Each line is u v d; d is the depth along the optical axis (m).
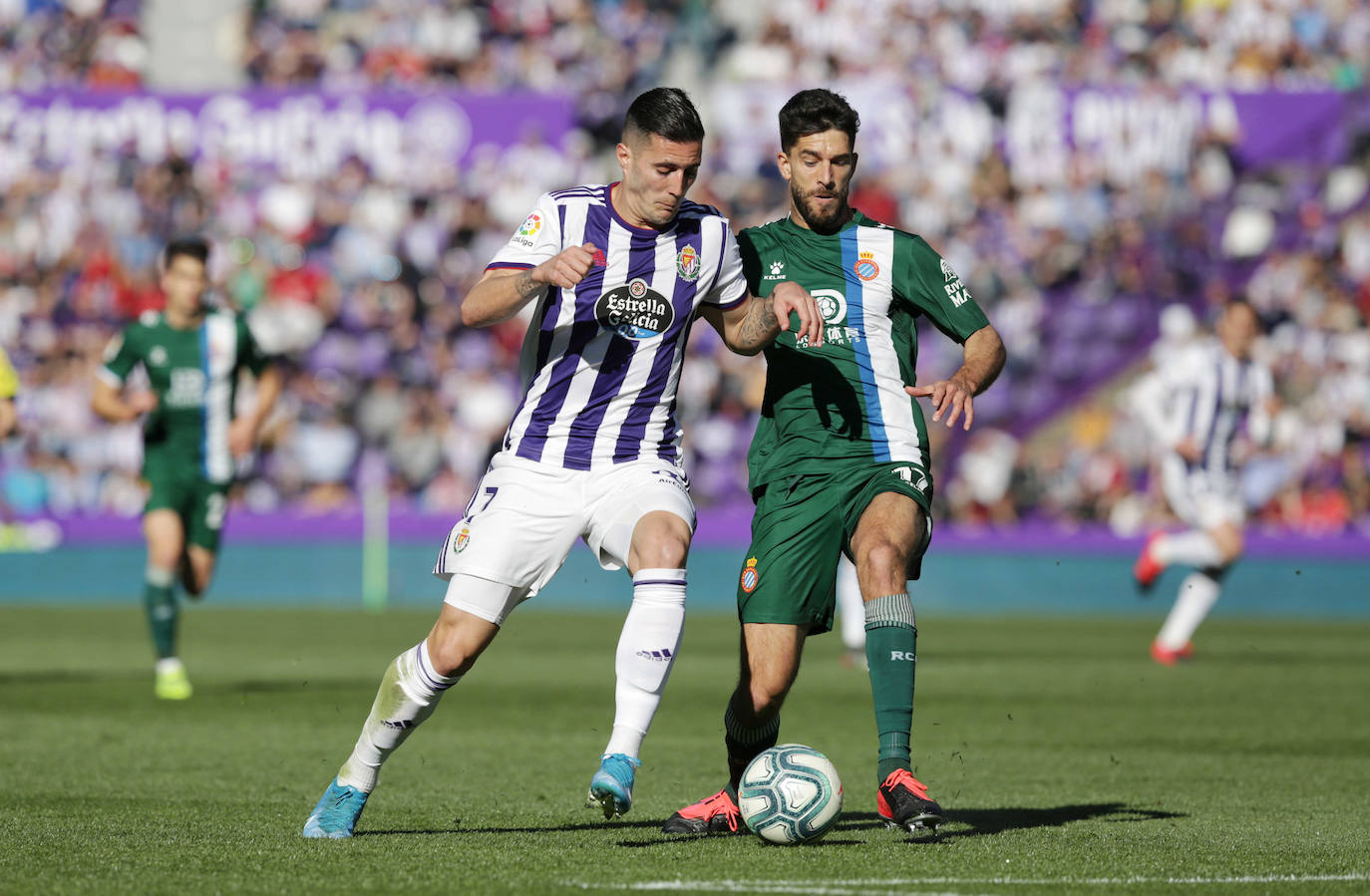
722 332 16.70
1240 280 78.31
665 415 15.97
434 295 78.81
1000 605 69.25
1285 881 13.67
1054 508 72.88
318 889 12.87
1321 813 18.59
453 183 79.81
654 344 15.66
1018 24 86.19
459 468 74.19
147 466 34.00
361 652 45.19
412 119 79.69
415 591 69.44
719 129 81.44
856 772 22.58
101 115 79.81
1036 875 13.74
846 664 43.75
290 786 20.58
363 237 79.12
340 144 79.75
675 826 16.41
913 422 17.20
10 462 73.62
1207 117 79.75
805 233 17.48
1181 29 86.50
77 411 74.50
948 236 79.19
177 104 79.88
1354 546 67.50
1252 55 85.56
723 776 22.11
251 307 77.38
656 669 14.83
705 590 69.12
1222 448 44.06
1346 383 74.81
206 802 18.92
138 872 13.66
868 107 80.50
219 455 34.16
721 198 80.44
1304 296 77.69
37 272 78.94
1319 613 67.69
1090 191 79.94
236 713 30.56
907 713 15.63
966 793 20.52
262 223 79.44
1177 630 44.03
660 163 15.05
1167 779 22.05
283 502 73.44
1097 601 68.75
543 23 86.75
